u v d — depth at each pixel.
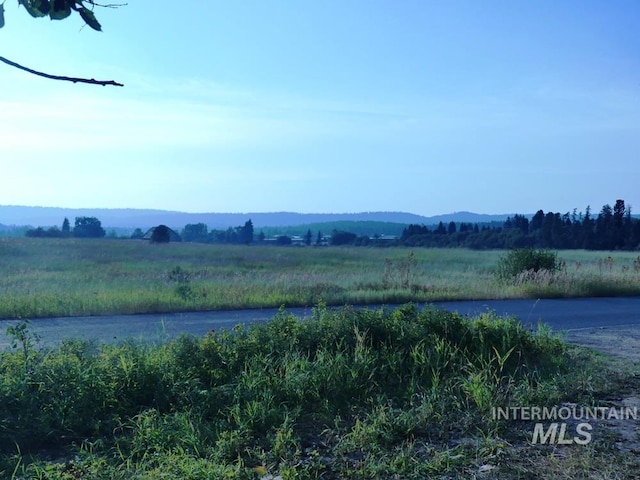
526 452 5.54
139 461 5.24
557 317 14.91
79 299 15.41
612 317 15.05
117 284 20.58
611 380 7.87
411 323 8.70
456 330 8.75
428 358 7.82
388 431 5.89
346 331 8.32
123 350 7.36
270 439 5.69
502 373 8.05
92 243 64.06
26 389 6.00
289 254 56.41
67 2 2.47
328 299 17.14
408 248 83.44
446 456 5.28
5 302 14.49
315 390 6.80
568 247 81.19
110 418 5.96
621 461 5.29
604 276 24.25
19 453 5.29
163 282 21.20
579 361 8.90
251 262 42.69
